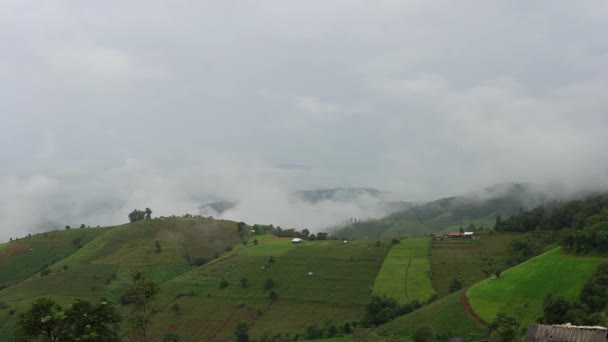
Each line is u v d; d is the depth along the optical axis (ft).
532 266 496.64
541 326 229.66
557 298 338.95
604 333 211.00
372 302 542.57
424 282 651.66
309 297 647.97
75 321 231.71
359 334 470.80
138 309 278.67
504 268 651.25
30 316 225.15
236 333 545.44
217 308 643.45
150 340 561.43
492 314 411.54
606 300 359.05
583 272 438.81
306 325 558.97
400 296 609.83
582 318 313.53
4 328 600.80
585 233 485.15
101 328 237.04
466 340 376.27
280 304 638.12
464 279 643.86
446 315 441.27
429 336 400.06
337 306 610.65
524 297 427.74
